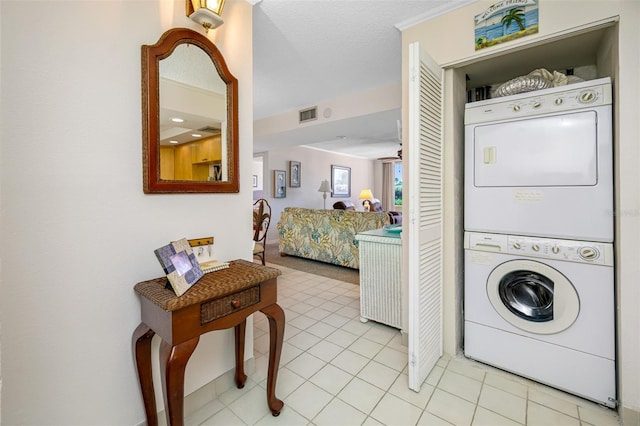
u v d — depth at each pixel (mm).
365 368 1846
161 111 1263
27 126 944
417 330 1590
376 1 1764
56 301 1026
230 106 1537
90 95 1077
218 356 1604
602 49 1660
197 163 1409
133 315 1222
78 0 1040
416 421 1407
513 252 1723
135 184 1209
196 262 1276
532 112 1643
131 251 1209
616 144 1411
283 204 6777
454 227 1946
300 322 2535
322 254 4629
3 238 912
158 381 1328
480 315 1865
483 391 1618
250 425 1382
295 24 2000
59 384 1045
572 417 1431
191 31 1350
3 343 925
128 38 1172
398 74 2883
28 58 939
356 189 8758
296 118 4141
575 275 1542
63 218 1030
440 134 1840
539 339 1661
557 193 1587
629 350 1365
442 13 1850
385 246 2348
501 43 1674
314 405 1517
